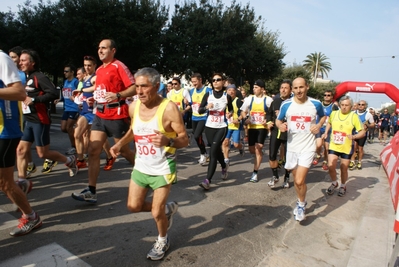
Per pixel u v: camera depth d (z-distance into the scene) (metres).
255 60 22.73
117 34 16.47
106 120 3.98
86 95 5.80
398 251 2.46
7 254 2.81
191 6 20.75
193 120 7.17
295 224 4.00
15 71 2.74
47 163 5.52
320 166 7.98
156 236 3.31
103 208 3.99
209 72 21.30
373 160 9.61
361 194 5.53
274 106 5.44
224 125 5.07
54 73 21.30
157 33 18.75
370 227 3.95
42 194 4.42
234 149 9.58
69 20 16.02
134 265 2.77
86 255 2.88
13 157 3.01
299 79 4.01
